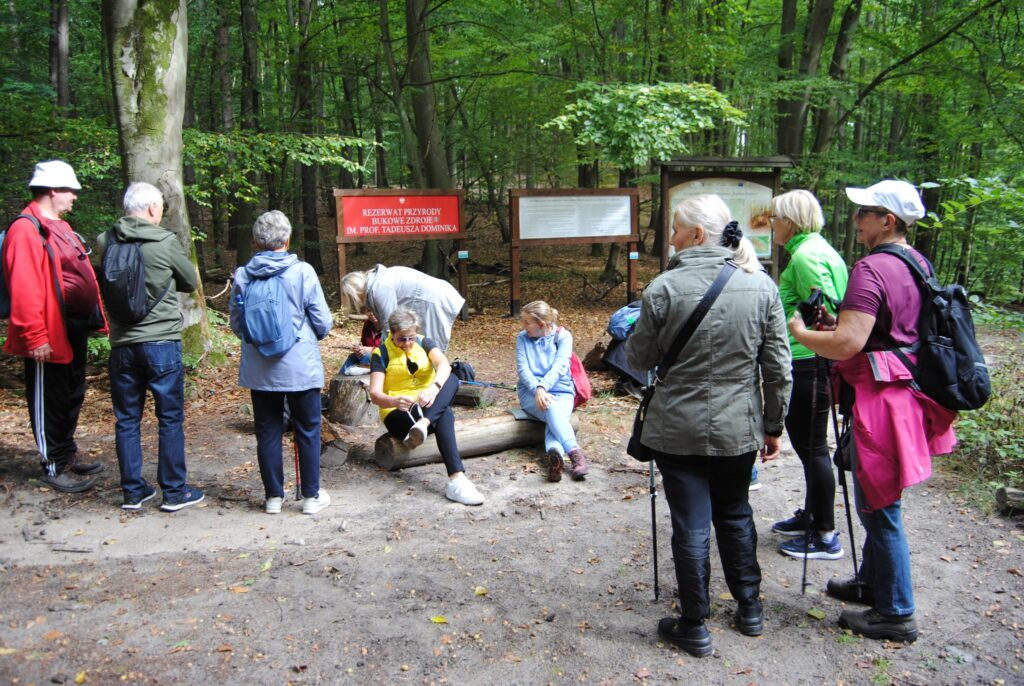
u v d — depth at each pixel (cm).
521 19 1307
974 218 953
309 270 385
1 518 385
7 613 291
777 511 405
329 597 309
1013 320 543
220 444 519
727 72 1210
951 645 273
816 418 329
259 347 372
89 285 424
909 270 264
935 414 267
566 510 409
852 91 1216
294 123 1361
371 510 406
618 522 391
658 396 265
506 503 418
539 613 298
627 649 272
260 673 255
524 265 1700
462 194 1059
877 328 263
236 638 276
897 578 272
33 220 393
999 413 509
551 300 1294
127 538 365
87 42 1864
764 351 258
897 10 1248
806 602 306
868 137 1847
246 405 598
